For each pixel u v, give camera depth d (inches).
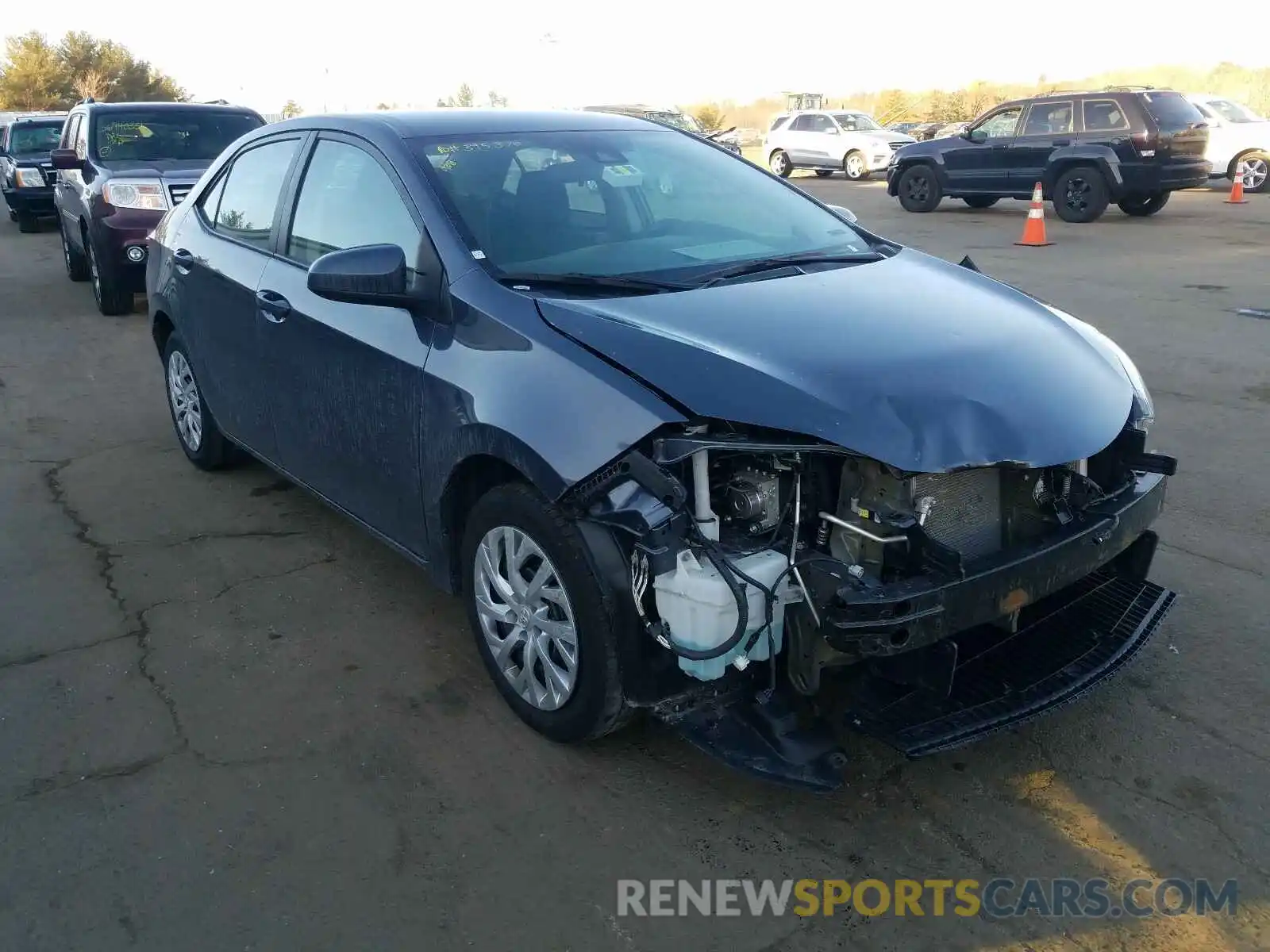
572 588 111.3
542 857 106.5
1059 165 625.6
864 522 104.0
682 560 102.2
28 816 113.1
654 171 157.0
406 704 133.5
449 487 128.0
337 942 96.2
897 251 154.5
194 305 192.7
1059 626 119.6
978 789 115.3
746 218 153.9
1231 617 149.9
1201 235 550.0
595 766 120.4
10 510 199.2
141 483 213.0
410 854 107.0
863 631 97.6
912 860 105.3
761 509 105.3
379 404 138.4
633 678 109.0
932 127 1182.3
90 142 406.3
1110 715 127.8
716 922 98.0
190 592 164.6
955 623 101.0
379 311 138.9
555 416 109.3
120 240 374.6
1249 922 96.7
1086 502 114.7
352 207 149.6
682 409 102.9
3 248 615.5
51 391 286.0
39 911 100.0
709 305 119.6
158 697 135.6
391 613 157.2
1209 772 117.1
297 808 114.2
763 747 105.9
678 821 111.4
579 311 117.0
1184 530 179.6
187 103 438.0
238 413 186.1
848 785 116.4
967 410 103.8
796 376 104.3
